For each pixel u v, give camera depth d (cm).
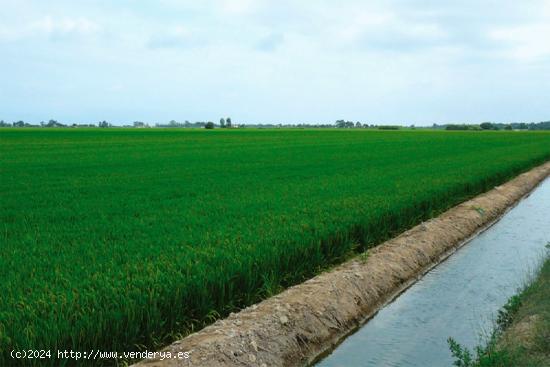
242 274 808
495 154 3794
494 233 1516
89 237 1000
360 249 1156
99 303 636
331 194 1591
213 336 661
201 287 729
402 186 1792
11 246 927
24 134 7156
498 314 845
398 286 1016
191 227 1089
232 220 1158
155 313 651
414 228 1340
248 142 5691
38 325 573
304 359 718
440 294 977
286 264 905
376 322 858
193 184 1912
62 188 1809
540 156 3641
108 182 2002
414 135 8600
